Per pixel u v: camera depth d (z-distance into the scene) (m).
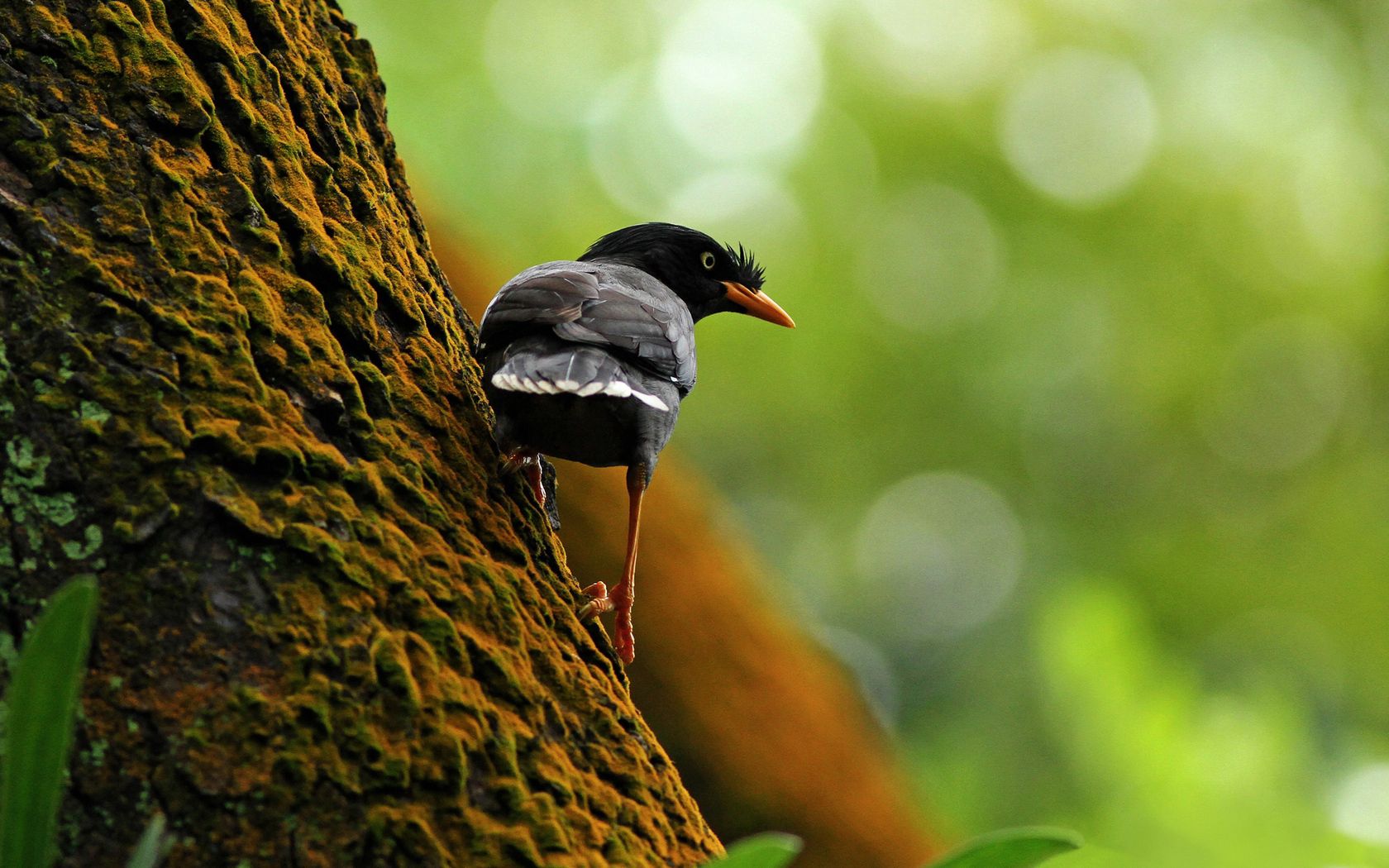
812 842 12.03
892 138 28.08
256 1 5.75
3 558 4.05
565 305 6.46
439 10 25.02
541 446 6.28
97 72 4.87
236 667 4.10
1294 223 27.44
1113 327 27.72
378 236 5.77
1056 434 27.78
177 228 4.78
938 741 18.61
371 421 5.00
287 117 5.52
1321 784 12.23
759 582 14.30
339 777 4.05
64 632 3.23
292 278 5.07
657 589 12.14
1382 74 27.80
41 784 3.40
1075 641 12.50
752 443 27.80
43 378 4.30
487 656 4.61
